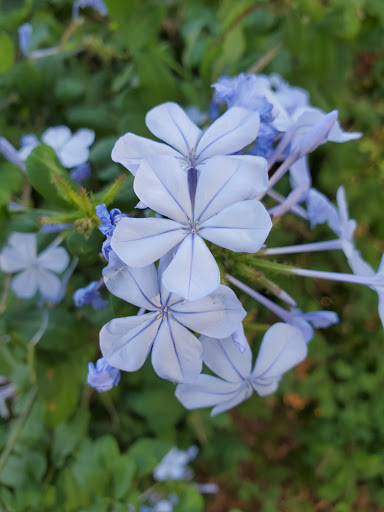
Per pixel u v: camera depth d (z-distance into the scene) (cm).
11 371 15
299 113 11
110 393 17
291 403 24
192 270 8
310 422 23
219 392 10
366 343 21
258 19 17
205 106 16
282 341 10
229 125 9
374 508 26
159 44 17
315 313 11
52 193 10
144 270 8
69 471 14
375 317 21
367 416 21
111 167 13
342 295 21
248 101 10
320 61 17
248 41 17
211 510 26
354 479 21
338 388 21
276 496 24
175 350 9
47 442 15
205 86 16
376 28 18
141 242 8
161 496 20
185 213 8
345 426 21
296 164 11
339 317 21
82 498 14
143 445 15
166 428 18
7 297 15
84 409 16
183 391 9
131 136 9
